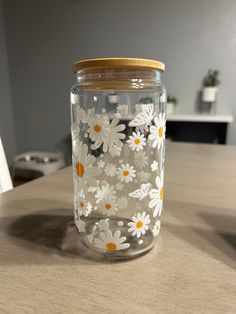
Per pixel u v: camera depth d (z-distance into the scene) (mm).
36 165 2430
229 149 1040
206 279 313
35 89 2822
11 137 3012
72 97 405
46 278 315
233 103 2281
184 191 605
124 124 365
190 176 711
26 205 534
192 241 398
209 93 2186
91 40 2527
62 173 742
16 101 2939
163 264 341
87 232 385
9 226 448
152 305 274
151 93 395
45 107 2832
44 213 498
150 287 300
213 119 2066
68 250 374
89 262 345
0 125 2838
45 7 2576
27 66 2787
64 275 320
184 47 2287
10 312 265
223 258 355
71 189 618
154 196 383
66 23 2557
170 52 2334
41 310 267
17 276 318
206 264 342
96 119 361
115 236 352
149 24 2332
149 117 372
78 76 365
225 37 2166
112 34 2457
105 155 377
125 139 369
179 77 2361
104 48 2512
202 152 989
